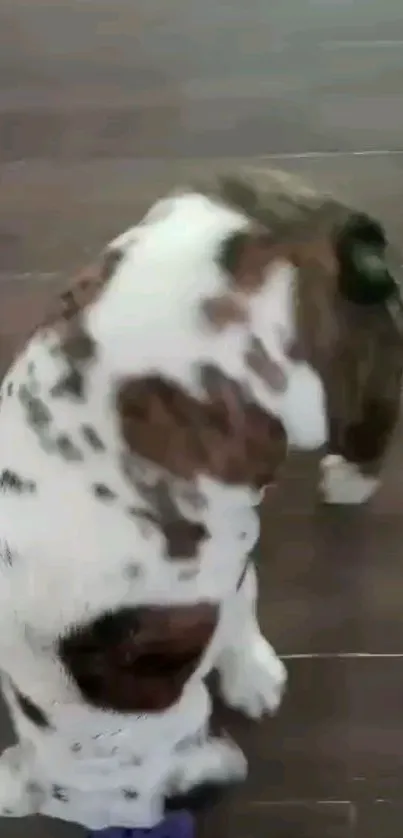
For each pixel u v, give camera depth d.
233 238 0.85
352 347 0.90
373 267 0.88
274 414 0.86
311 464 1.26
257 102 1.45
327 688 1.22
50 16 1.50
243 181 0.92
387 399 0.96
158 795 1.01
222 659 1.14
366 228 0.91
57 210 1.41
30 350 0.87
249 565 1.04
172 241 0.85
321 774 1.20
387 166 1.41
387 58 1.47
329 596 1.25
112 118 1.45
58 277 1.38
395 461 1.27
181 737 0.94
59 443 0.83
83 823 1.01
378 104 1.44
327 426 0.92
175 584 0.83
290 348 0.85
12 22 1.50
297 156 1.42
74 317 0.84
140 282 0.83
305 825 1.19
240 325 0.83
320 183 1.40
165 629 0.82
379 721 1.22
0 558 0.82
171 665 0.83
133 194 1.41
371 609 1.25
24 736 0.89
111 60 1.48
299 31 1.48
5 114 1.45
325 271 0.87
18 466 0.83
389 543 1.27
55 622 0.80
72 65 1.48
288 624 1.25
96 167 1.43
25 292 1.37
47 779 0.93
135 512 0.82
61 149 1.44
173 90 1.46
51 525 0.82
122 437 0.82
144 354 0.81
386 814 1.19
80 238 1.39
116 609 0.80
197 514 0.83
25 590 0.81
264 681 1.18
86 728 0.84
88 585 0.80
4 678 0.87
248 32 1.48
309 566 1.26
